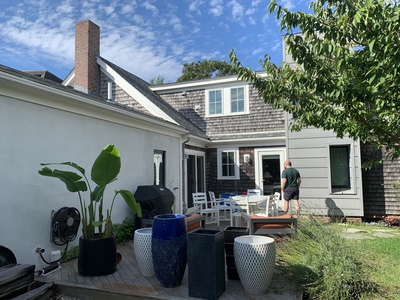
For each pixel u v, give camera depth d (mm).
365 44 3211
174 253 3633
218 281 3385
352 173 8594
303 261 3818
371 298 3475
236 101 12070
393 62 2750
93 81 11117
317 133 8961
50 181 4738
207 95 12484
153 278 4027
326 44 3355
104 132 6062
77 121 5363
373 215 8766
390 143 3908
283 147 10914
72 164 4188
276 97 4633
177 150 9352
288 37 3607
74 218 4934
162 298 3344
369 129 3859
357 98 3240
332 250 3922
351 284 3564
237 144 11555
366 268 3889
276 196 7426
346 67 3482
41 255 4367
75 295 3711
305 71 4035
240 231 4023
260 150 11227
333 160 9031
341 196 8633
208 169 11961
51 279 3982
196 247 3412
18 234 4172
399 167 8594
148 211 6422
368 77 3102
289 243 4621
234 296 3436
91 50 11141
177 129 8719
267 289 3580
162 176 8492
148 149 7684
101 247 4141
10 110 4129
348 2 2812
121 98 11016
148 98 10586
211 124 12320
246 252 3457
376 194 8781
